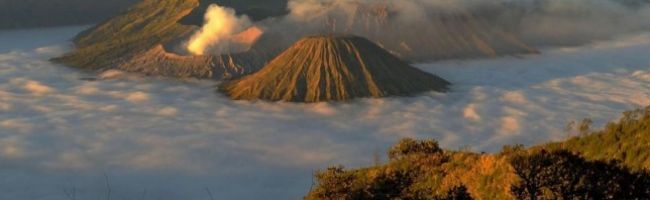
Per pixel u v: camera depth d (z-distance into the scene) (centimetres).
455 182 3584
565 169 2675
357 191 4034
